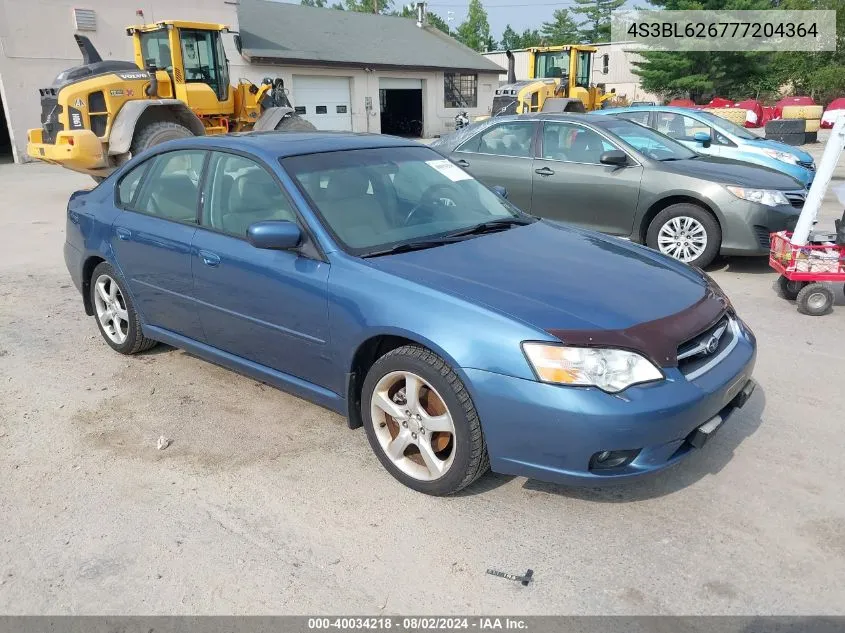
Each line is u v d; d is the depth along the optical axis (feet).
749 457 11.66
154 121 41.24
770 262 20.25
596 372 9.20
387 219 12.51
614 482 9.47
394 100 108.37
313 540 9.79
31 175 55.88
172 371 15.69
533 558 9.35
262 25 96.73
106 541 9.83
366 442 12.48
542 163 25.91
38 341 17.70
